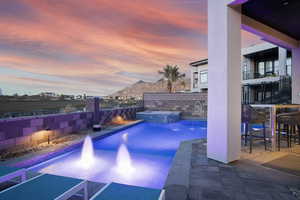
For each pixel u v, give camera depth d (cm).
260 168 251
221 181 209
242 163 271
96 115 687
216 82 287
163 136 721
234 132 280
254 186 197
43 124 435
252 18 365
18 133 369
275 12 340
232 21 275
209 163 271
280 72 1127
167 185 196
